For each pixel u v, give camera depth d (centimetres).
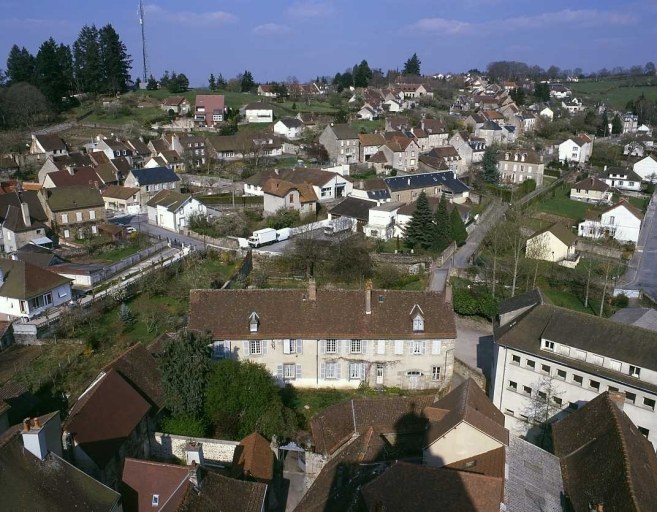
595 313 6981
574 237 9125
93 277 7350
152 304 6725
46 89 17250
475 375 5400
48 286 6581
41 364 5309
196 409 4275
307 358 5153
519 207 10388
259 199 10956
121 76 19975
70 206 9325
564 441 3778
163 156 13350
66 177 11156
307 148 14450
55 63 17525
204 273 7481
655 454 3722
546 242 8700
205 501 3106
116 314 6444
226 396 4297
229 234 9181
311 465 4066
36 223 8975
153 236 9431
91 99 19212
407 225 8881
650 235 11025
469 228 10269
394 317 5178
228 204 10875
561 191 13850
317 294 5291
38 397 4681
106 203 11244
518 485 3216
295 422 4412
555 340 4591
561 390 4588
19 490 2728
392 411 4306
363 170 13400
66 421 3519
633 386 4159
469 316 6731
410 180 11288
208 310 5159
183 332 4697
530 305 5103
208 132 15938
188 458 3588
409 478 3139
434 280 7500
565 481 3416
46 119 16950
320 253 7700
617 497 2958
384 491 3108
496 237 8269
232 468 3788
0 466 2725
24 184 11044
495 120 19125
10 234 8675
